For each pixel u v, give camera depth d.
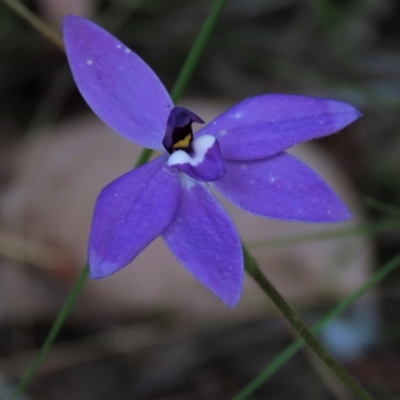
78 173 0.36
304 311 0.36
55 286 0.36
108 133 0.37
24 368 0.36
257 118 0.28
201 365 0.36
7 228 0.36
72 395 0.36
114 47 0.28
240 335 0.37
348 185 0.37
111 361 0.36
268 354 0.36
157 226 0.27
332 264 0.36
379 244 0.38
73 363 0.36
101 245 0.27
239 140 0.28
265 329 0.37
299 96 0.28
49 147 0.37
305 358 0.36
